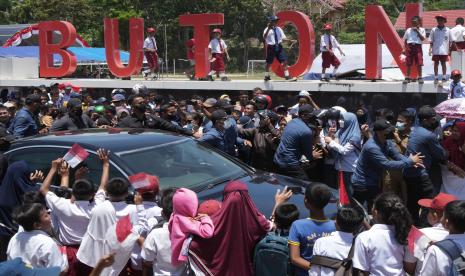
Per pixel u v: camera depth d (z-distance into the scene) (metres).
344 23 42.78
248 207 4.71
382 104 13.05
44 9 43.03
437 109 8.12
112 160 5.99
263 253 4.56
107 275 4.62
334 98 13.64
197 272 4.59
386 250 4.10
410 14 13.88
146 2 41.56
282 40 14.48
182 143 6.74
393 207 4.12
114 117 11.25
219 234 4.62
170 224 4.71
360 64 19.08
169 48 41.22
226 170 6.59
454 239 4.01
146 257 4.79
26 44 33.88
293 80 14.53
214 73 16.36
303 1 39.62
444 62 12.84
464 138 7.63
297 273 4.55
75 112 9.62
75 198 5.21
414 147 7.40
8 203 5.78
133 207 5.12
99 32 42.53
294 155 7.81
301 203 5.69
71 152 5.47
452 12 38.88
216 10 40.59
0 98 18.59
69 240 5.18
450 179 7.55
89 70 34.22
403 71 13.09
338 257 4.24
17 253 4.39
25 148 6.53
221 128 8.27
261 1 40.53
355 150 8.14
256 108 9.90
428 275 3.87
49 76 18.08
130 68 16.75
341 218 4.30
